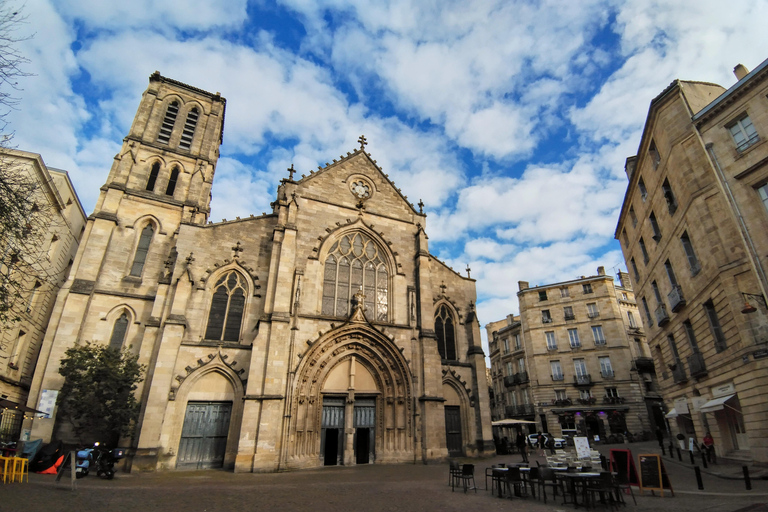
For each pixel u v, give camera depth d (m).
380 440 31.78
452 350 39.19
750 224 22.27
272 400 28.09
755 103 22.94
